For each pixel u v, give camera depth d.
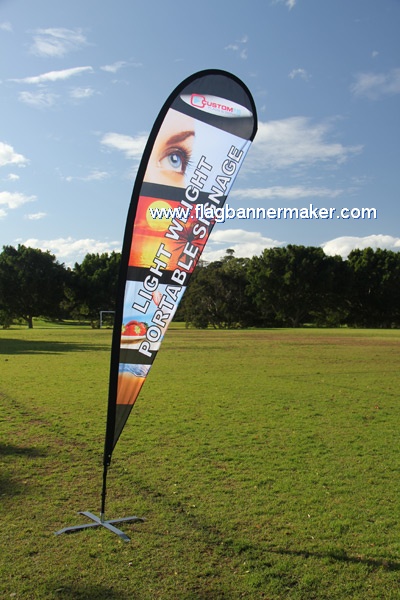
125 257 6.77
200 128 7.15
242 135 7.35
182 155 7.05
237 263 96.50
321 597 5.04
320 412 14.10
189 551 5.98
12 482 8.35
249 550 6.01
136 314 6.82
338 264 84.38
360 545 6.16
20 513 7.08
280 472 8.92
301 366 25.34
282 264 84.81
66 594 5.05
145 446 10.61
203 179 7.14
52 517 6.95
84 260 99.00
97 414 13.65
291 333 58.16
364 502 7.54
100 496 7.75
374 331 62.19
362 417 13.45
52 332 61.47
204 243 7.12
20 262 88.50
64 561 5.73
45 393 16.94
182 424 12.62
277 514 7.08
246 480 8.51
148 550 6.00
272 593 5.11
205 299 83.12
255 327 87.44
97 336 52.12
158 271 6.90
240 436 11.45
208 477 8.65
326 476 8.71
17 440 10.98
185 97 7.08
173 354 31.94
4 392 17.09
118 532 6.42
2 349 35.06
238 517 6.97
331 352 33.28
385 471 8.99
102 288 92.00
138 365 6.82
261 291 84.19
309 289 84.00
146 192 6.89
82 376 21.12
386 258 85.44
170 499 7.63
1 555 5.86
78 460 9.60
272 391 17.69
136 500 7.59
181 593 5.09
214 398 16.30
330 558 5.82
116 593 5.08
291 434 11.64
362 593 5.12
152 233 6.89
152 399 16.11
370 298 85.69
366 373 22.64
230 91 7.30
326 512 7.15
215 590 5.16
